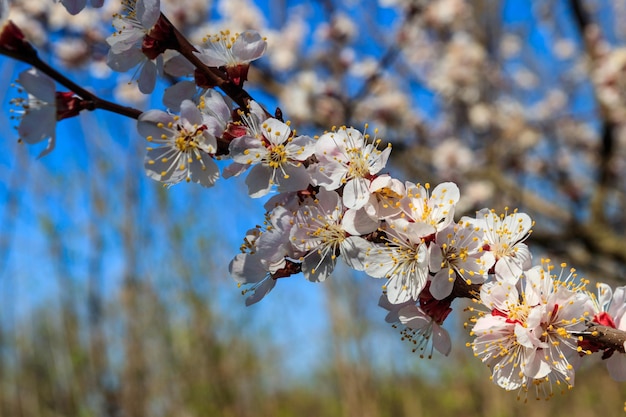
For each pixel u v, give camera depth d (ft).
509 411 3.58
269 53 2.87
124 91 2.77
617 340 0.82
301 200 0.86
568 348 0.83
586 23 2.90
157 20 0.85
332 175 0.83
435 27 3.01
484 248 0.85
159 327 3.10
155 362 3.10
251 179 0.84
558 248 2.55
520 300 0.84
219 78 0.86
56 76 0.79
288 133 0.84
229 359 3.42
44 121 0.79
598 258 2.59
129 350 2.98
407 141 2.97
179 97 0.88
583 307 0.83
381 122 2.86
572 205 3.22
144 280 3.05
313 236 0.85
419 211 0.84
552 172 3.30
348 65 2.89
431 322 0.87
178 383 3.13
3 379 3.04
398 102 2.87
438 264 0.81
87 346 2.93
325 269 0.85
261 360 3.67
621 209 3.21
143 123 0.83
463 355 3.69
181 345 3.22
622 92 2.69
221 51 0.87
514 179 3.24
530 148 3.29
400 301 0.82
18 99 0.79
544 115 3.69
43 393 2.97
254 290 0.89
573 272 0.87
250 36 0.86
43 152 0.79
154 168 0.83
